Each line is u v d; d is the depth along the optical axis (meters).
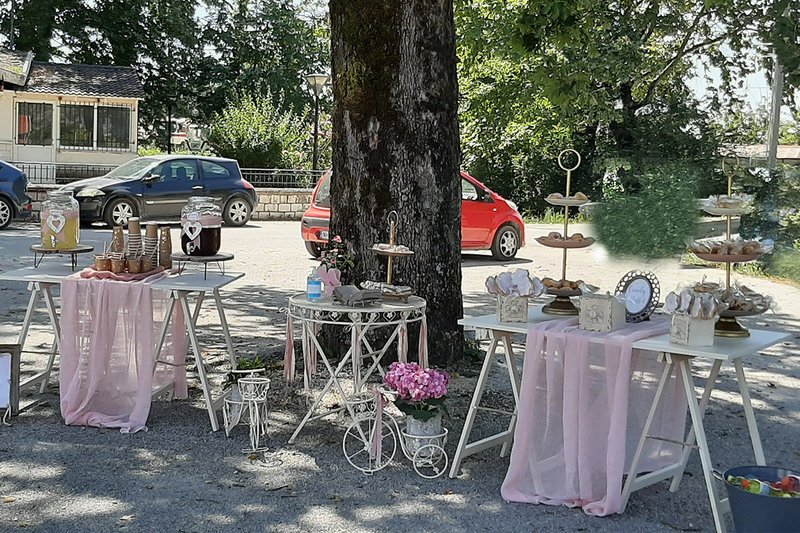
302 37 40.16
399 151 7.16
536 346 4.84
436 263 7.29
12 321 9.35
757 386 7.66
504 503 4.73
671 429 5.18
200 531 4.26
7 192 19.06
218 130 29.20
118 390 6.02
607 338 4.60
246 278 13.07
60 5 35.75
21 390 6.47
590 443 4.67
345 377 6.99
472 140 29.81
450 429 5.98
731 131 25.88
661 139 26.17
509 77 25.86
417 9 7.11
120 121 29.58
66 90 28.55
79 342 5.96
